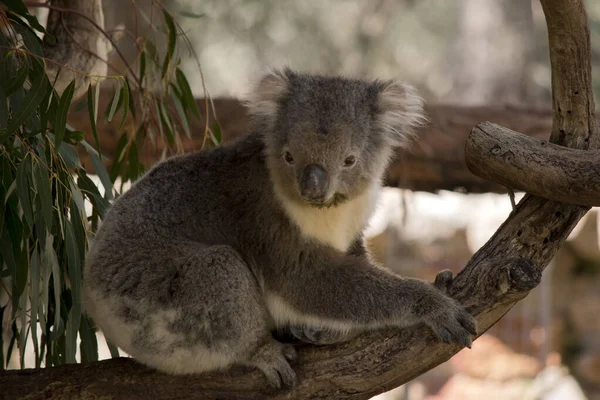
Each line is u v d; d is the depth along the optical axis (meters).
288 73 10.16
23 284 9.84
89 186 11.14
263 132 9.90
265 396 8.89
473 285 8.62
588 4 31.94
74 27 12.68
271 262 9.51
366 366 8.73
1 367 11.10
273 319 9.59
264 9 33.03
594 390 23.80
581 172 8.34
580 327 24.78
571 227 8.69
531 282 8.28
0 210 9.66
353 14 34.41
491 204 24.03
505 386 23.41
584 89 8.80
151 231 9.53
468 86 29.59
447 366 23.98
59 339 11.06
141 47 12.62
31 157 9.81
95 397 9.10
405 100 10.36
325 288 9.28
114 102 10.71
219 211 9.73
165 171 9.98
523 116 17.42
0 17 10.51
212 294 8.82
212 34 32.44
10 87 9.75
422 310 8.62
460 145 17.06
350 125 9.65
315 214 9.45
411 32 34.44
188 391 9.02
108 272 9.35
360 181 9.79
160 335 8.93
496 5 29.67
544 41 32.16
